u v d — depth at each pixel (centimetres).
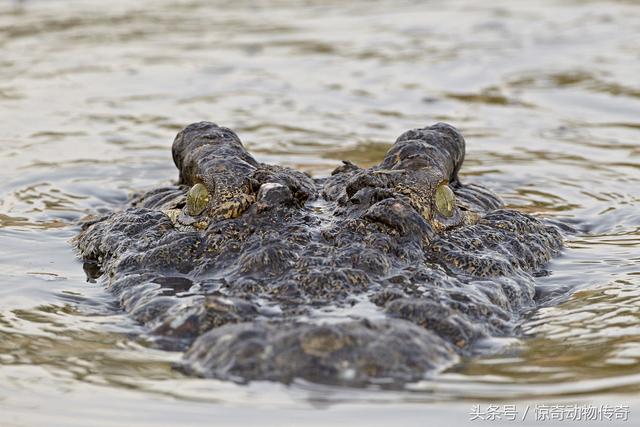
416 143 2105
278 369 1458
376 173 1983
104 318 1741
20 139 3109
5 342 1658
